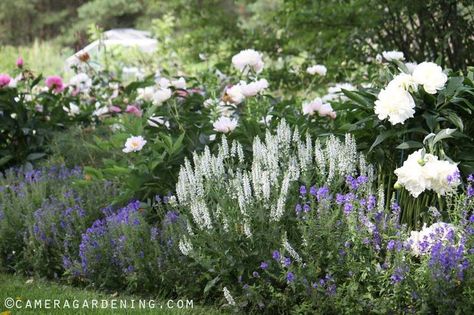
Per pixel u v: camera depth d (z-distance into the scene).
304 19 8.70
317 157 4.30
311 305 3.94
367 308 3.87
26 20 30.23
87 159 7.00
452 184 3.99
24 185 6.05
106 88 8.17
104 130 7.43
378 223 4.00
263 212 4.22
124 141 5.77
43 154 7.37
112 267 4.91
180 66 11.11
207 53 10.33
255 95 5.61
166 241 4.71
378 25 8.61
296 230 4.31
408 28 8.69
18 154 7.55
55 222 5.38
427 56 8.52
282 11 9.26
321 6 8.79
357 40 8.75
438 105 4.92
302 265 4.02
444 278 3.63
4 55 17.11
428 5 8.12
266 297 4.25
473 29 8.12
